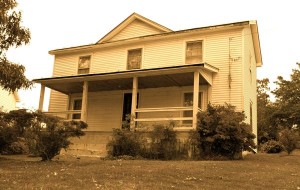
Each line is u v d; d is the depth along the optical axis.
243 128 14.04
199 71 15.59
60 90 20.91
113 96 20.59
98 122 20.61
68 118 21.09
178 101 18.53
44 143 12.12
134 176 8.32
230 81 16.98
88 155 15.66
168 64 18.80
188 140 14.41
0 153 15.12
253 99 21.41
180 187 7.16
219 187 7.43
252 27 19.14
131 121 15.69
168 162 11.86
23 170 9.25
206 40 18.05
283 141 19.92
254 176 9.33
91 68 21.20
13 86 11.62
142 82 18.31
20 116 12.47
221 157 13.82
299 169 11.87
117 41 20.42
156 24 20.11
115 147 14.62
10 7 11.30
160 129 14.52
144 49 19.75
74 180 7.39
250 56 19.61
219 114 14.20
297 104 29.33
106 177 8.00
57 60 22.52
